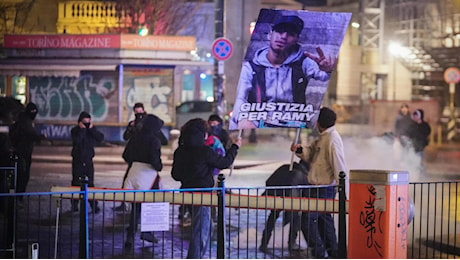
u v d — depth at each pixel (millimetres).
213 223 13266
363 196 9266
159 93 32625
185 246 12250
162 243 11539
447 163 28875
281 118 11594
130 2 50750
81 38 32312
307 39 11289
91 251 11008
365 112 47406
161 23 51781
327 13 11227
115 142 32500
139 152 12703
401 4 48188
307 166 12180
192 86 56906
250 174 23125
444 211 16078
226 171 23812
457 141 41438
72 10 50906
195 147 11258
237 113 11406
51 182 20688
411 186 20406
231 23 49219
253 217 15008
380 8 49031
